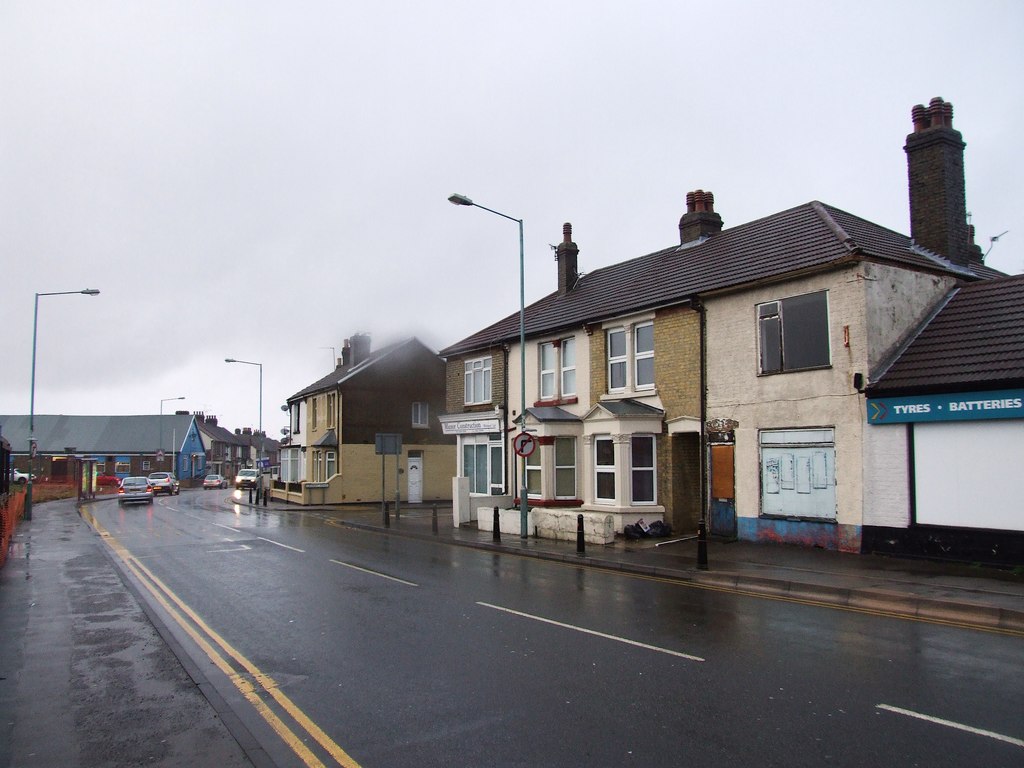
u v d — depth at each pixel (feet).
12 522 69.10
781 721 18.75
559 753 16.85
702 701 20.34
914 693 20.89
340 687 21.91
